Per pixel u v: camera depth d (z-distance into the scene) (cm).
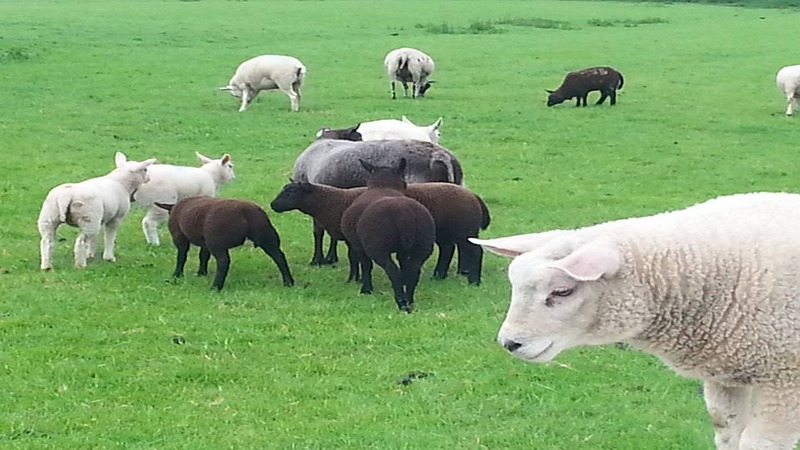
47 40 4147
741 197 707
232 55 3938
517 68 3719
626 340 669
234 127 2453
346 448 785
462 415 850
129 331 1054
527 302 643
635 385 917
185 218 1220
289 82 2709
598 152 2222
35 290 1186
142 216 1578
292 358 984
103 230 1477
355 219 1176
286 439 801
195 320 1091
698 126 2556
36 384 908
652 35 4991
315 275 1287
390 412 856
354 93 3080
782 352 646
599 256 620
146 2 6525
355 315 1114
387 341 1034
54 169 1923
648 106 2886
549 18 5941
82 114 2569
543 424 831
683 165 2091
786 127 2553
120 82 3158
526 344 641
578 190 1844
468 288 1226
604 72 2872
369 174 1411
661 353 676
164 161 2041
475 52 4194
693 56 4109
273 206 1237
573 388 909
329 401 880
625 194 1817
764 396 661
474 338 1043
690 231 667
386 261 1131
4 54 3622
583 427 825
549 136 2400
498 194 1791
